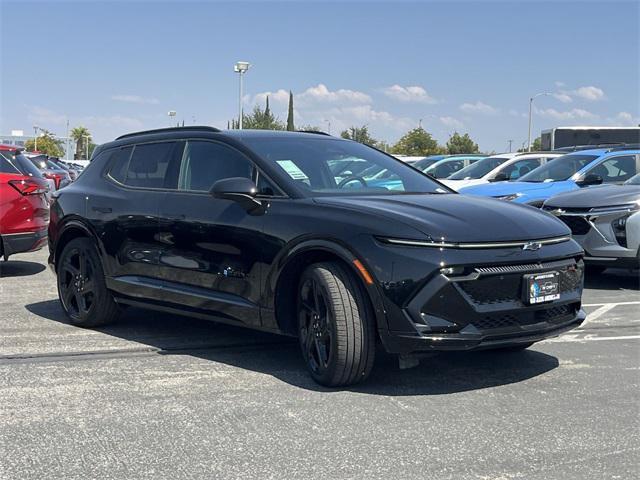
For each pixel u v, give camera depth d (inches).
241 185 191.8
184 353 216.2
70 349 220.8
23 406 167.0
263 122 2112.5
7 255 357.4
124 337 237.3
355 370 174.7
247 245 195.3
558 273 179.0
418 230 167.6
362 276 169.2
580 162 451.8
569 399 173.9
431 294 163.3
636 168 437.4
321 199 189.6
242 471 132.3
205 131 227.0
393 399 172.9
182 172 226.2
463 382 187.8
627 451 142.3
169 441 146.4
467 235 168.1
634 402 172.1
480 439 147.9
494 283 168.9
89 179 260.7
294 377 190.7
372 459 137.6
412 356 171.0
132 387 181.6
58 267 261.6
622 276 386.9
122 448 142.8
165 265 220.8
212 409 165.2
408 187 216.2
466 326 165.9
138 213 230.2
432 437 148.8
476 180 546.3
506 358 212.8
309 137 231.5
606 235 327.0
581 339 238.2
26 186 354.6
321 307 179.0
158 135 242.8
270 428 153.5
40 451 141.2
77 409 165.2
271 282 189.2
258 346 224.7
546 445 145.0
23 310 284.8
